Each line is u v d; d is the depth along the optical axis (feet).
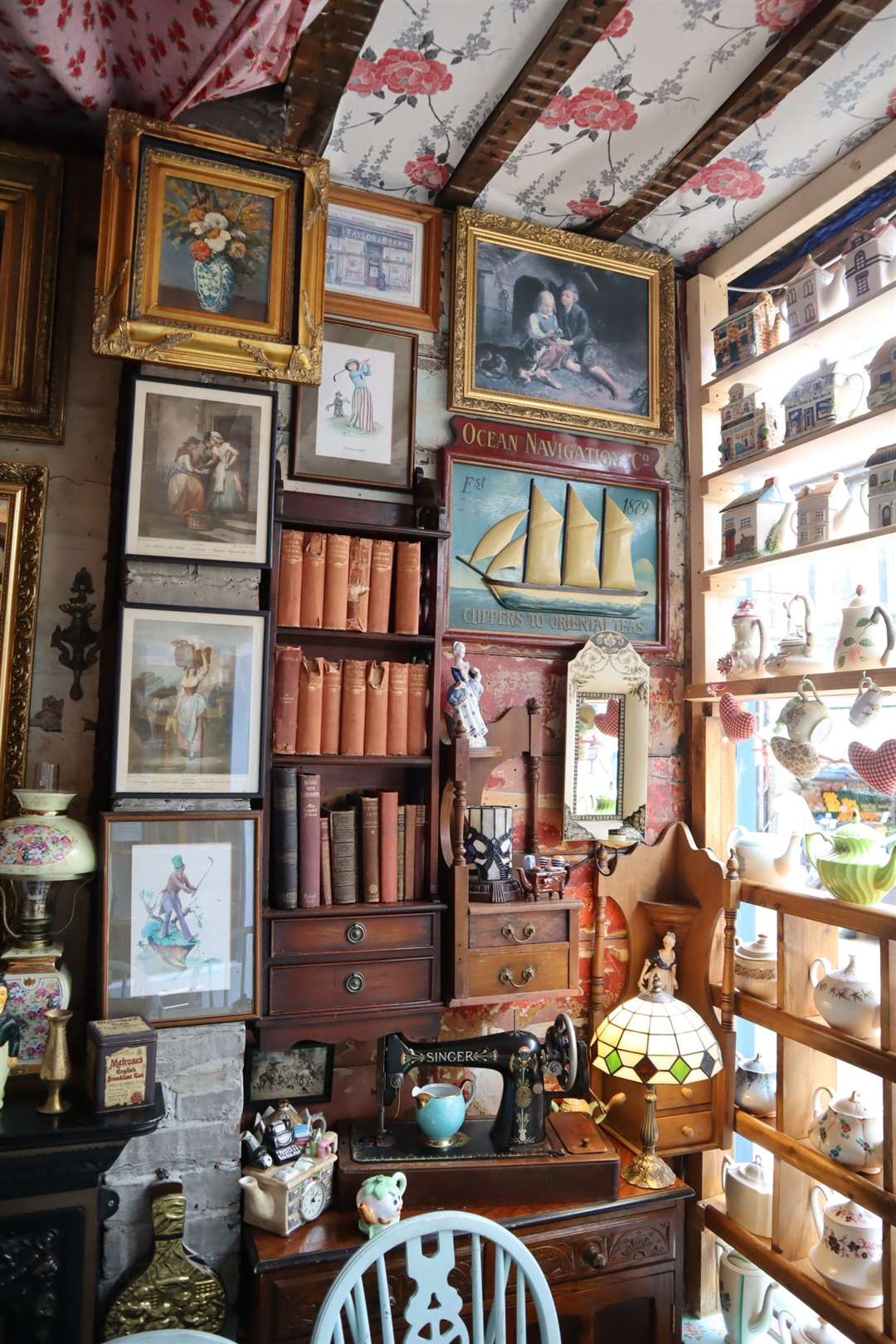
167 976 6.30
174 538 6.57
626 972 8.82
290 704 6.98
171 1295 5.95
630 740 8.78
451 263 8.57
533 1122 7.06
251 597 6.81
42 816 6.19
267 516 6.81
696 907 8.46
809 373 8.70
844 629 7.22
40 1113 5.52
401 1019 7.06
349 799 7.72
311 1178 6.57
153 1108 5.62
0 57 6.09
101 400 7.23
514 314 8.71
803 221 8.25
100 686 7.07
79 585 7.11
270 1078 7.45
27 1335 5.32
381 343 8.21
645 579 9.16
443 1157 6.88
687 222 8.86
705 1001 8.20
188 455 6.66
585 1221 6.84
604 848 8.55
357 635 7.27
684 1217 8.55
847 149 7.68
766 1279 7.77
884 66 6.62
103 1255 6.10
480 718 7.73
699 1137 7.86
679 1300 7.11
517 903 7.49
